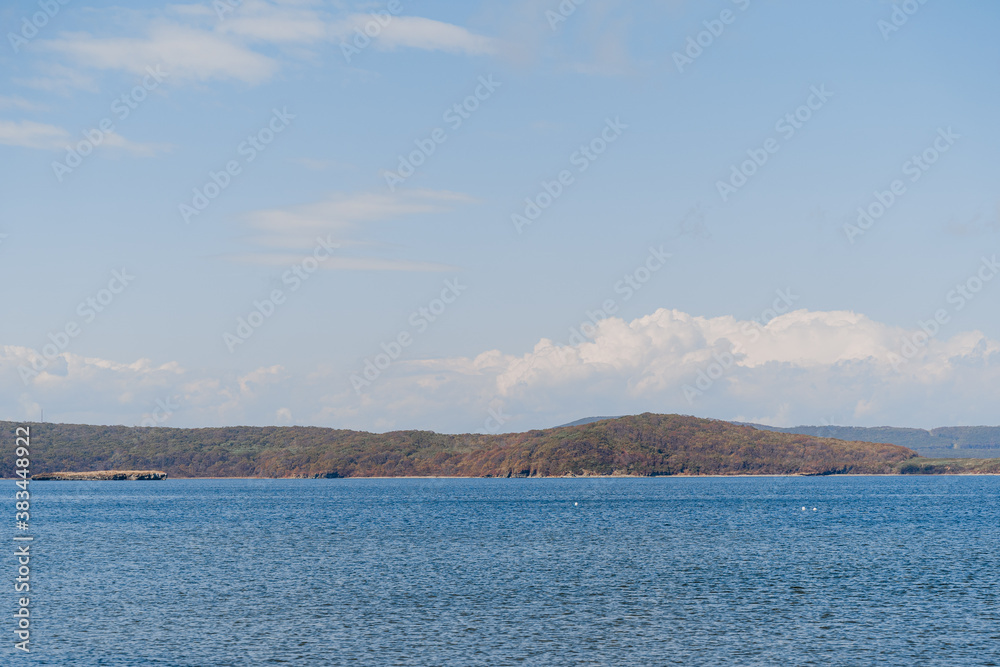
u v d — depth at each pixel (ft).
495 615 154.20
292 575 204.85
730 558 236.22
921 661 123.95
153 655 126.82
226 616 153.58
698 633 140.26
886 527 343.67
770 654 127.24
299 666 121.39
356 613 156.15
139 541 298.97
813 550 256.11
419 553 252.62
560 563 226.38
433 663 122.83
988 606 161.07
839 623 146.92
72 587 187.83
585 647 131.34
